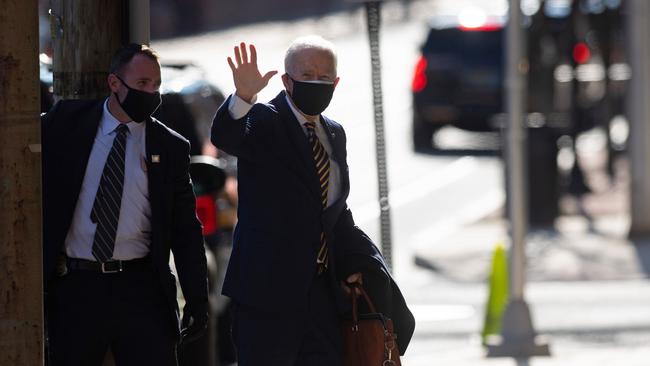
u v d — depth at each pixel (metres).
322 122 13.27
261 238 12.79
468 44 54.06
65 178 12.73
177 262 13.20
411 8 122.50
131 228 12.79
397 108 66.44
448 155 53.16
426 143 54.66
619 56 51.94
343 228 13.46
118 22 13.96
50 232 12.69
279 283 12.73
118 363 12.96
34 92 10.23
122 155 12.83
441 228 37.94
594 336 26.02
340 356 13.15
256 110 12.86
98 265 12.70
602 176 47.47
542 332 26.38
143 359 12.82
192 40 101.62
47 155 12.82
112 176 12.78
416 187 45.56
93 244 12.69
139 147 12.91
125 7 13.98
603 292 30.27
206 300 13.23
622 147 52.16
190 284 13.13
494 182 46.41
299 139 12.88
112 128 12.88
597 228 37.62
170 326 12.92
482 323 26.94
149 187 12.84
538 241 35.59
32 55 10.20
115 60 12.77
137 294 12.79
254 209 12.88
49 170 12.79
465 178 47.41
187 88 21.77
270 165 12.83
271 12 121.88
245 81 12.57
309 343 12.98
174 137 13.05
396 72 81.25
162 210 12.87
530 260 33.22
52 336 12.84
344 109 66.75
